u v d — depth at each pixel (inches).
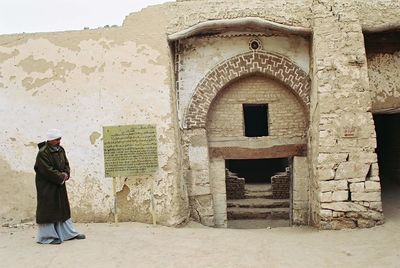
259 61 414.6
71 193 381.7
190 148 413.4
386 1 393.4
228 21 390.0
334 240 310.8
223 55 418.3
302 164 417.4
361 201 345.1
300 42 415.2
